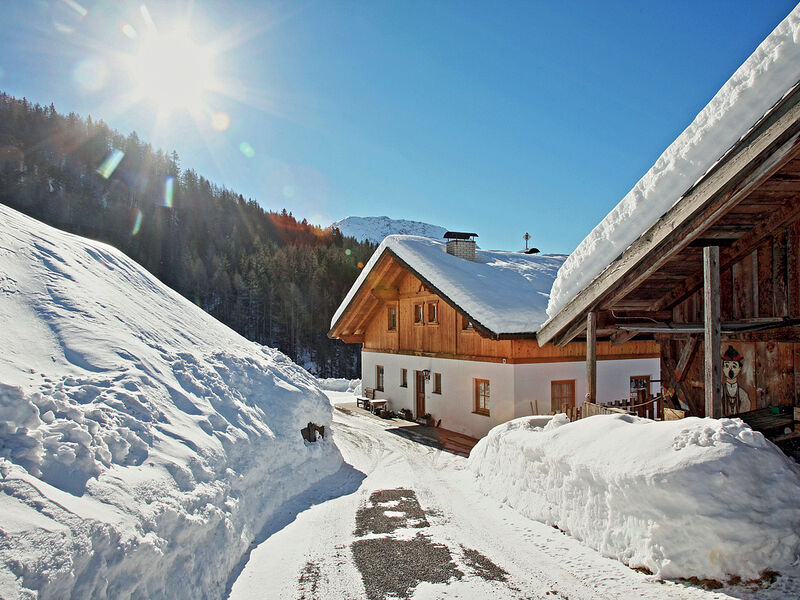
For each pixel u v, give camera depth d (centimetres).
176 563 417
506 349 1337
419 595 474
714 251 605
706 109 564
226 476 591
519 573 519
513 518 696
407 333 1866
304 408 952
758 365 736
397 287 1936
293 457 842
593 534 573
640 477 516
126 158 13075
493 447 902
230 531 527
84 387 512
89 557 323
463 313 1349
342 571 527
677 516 479
